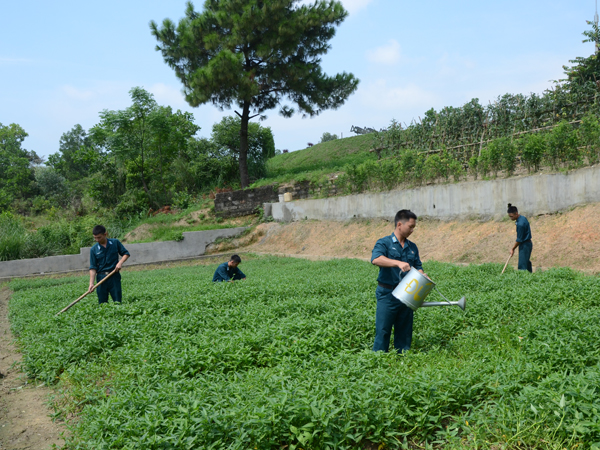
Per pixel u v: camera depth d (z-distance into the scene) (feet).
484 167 52.95
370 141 117.91
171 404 12.49
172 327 21.63
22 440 13.82
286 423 11.27
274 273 46.75
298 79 94.07
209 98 91.97
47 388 18.37
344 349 17.01
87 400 15.64
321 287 31.60
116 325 21.91
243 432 11.05
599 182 40.27
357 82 98.12
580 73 57.77
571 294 23.77
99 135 107.96
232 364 16.71
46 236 80.53
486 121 63.26
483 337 18.60
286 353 17.15
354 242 65.10
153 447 10.78
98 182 107.34
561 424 10.61
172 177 107.14
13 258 72.59
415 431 12.05
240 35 89.20
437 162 58.80
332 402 11.93
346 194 75.10
